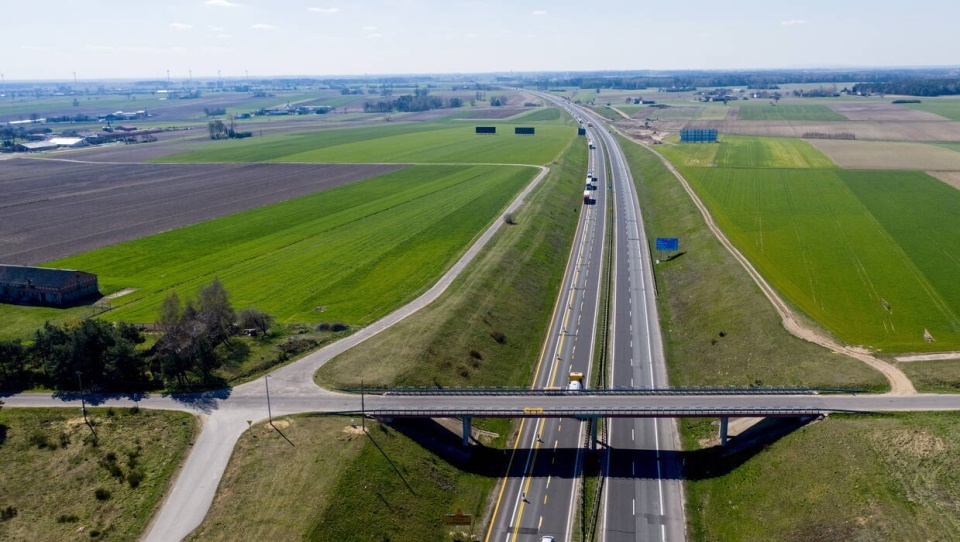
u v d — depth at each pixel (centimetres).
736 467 7944
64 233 17650
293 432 8106
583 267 15450
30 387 9406
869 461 7106
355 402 8788
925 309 11662
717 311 12025
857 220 17262
